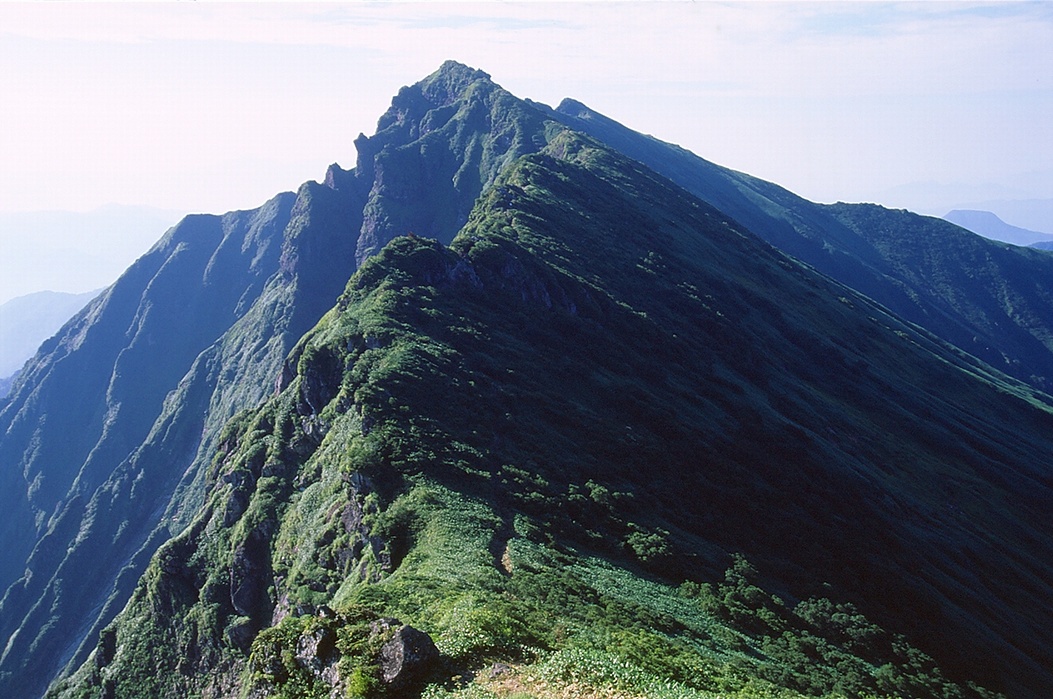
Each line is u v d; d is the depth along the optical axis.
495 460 78.75
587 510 74.31
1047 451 186.00
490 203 170.12
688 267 180.00
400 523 65.69
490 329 111.56
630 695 33.34
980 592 103.75
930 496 135.62
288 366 121.50
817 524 94.56
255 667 38.22
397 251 122.75
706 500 89.44
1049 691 79.88
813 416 142.38
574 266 149.38
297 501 86.62
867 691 59.50
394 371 89.25
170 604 94.19
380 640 35.97
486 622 39.56
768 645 61.44
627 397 106.44
